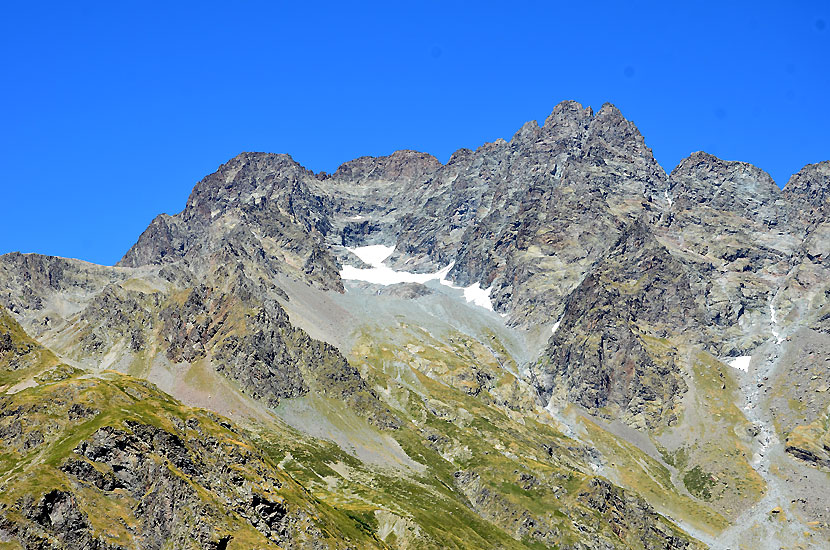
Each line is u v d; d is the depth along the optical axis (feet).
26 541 638.94
